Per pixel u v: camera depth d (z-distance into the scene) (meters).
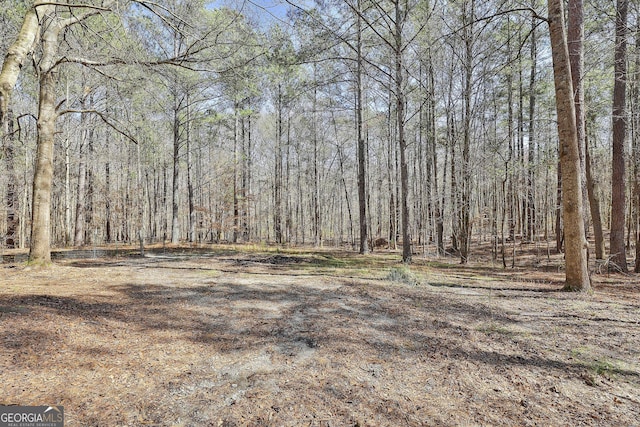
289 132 23.78
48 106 7.07
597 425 2.31
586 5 9.56
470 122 12.16
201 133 21.78
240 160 21.38
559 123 6.18
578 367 3.15
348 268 9.21
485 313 4.80
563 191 6.35
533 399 2.63
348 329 4.02
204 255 12.16
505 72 13.31
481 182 14.91
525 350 3.52
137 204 22.81
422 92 13.52
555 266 10.48
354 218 34.88
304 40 11.60
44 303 4.14
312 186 28.58
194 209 19.61
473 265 11.09
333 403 2.47
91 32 6.43
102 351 3.04
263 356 3.21
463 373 3.02
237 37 8.20
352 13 11.60
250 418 2.24
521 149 16.25
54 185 18.45
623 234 9.27
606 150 15.89
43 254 7.09
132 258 10.77
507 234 20.36
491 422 2.32
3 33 5.90
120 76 8.18
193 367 2.91
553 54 6.07
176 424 2.13
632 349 3.55
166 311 4.40
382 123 20.34
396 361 3.23
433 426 2.25
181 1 6.72
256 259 10.98
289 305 5.00
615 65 9.11
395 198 23.72
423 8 11.66
